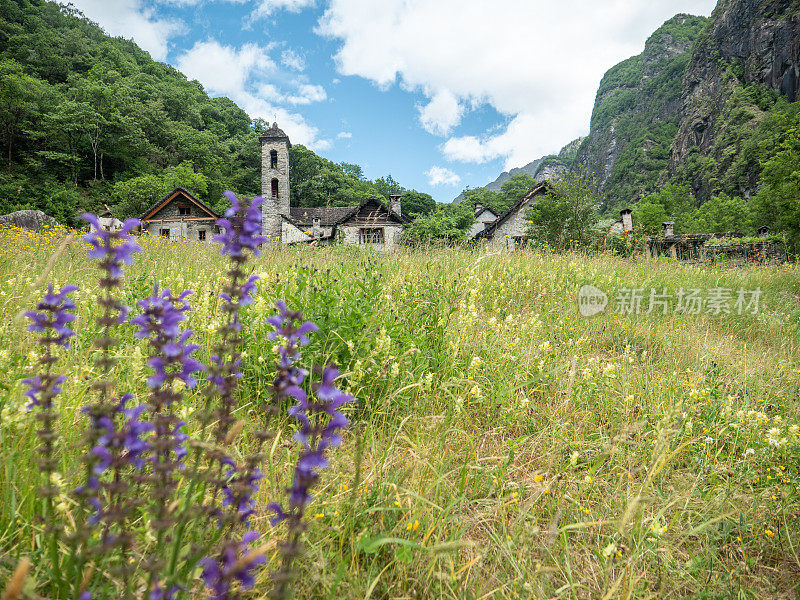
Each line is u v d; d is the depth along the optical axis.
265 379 2.82
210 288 4.19
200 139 71.56
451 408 2.97
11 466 1.64
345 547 1.87
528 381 3.40
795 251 17.92
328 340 3.08
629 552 2.05
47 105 58.62
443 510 2.01
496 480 2.30
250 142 77.19
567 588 1.85
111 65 79.25
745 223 57.19
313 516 1.89
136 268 5.76
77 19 93.38
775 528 2.40
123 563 1.23
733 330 6.75
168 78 94.00
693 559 2.12
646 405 3.58
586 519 2.30
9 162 52.81
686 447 3.00
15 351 2.52
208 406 1.46
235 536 1.57
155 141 68.75
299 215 39.72
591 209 14.73
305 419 1.21
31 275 4.50
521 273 7.28
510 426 3.09
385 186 91.44
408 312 4.16
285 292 3.22
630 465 2.64
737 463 2.91
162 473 1.28
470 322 4.16
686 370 4.41
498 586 1.81
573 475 2.61
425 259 7.83
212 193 64.25
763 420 3.13
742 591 1.98
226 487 1.39
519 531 2.03
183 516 1.28
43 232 11.23
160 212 31.88
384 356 3.06
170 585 1.18
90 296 3.52
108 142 60.66
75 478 1.67
